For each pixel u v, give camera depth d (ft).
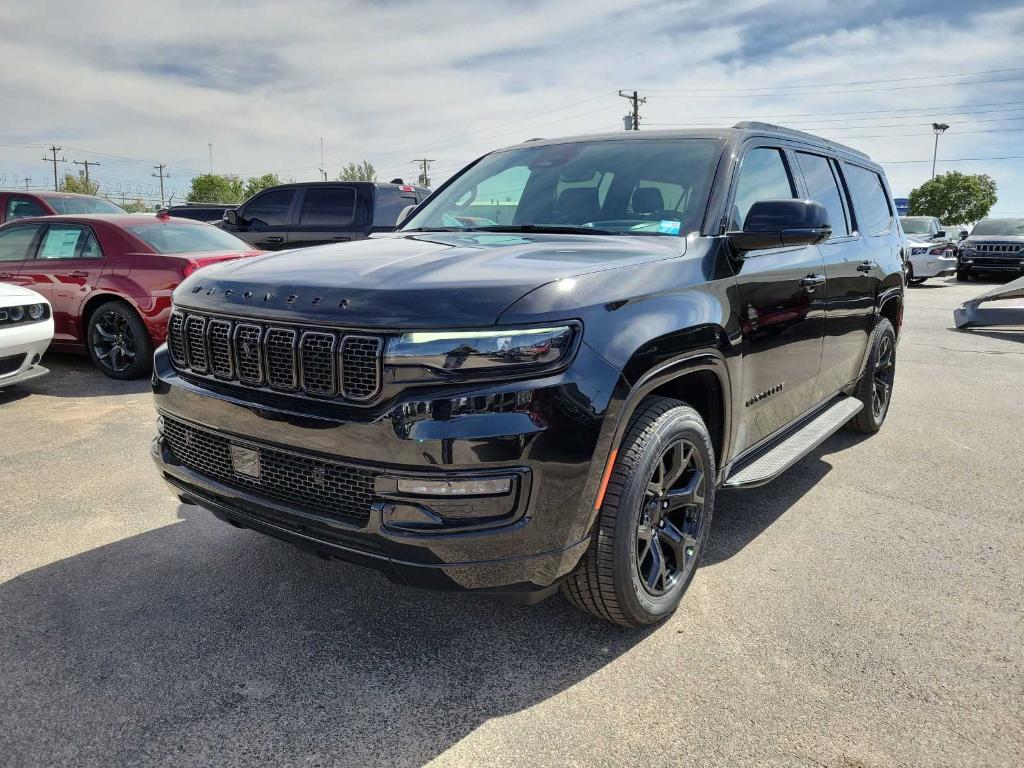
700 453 8.95
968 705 7.36
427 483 6.81
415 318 6.84
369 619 8.93
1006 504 12.79
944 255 61.82
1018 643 8.46
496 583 7.21
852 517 12.18
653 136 11.51
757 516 12.22
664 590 8.73
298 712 7.23
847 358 14.43
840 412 14.05
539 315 6.93
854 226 14.64
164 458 8.99
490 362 6.79
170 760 6.55
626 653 8.28
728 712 7.25
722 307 9.04
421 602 9.34
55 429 16.61
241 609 9.09
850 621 8.92
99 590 9.48
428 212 12.25
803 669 7.96
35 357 18.94
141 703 7.30
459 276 7.36
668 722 7.11
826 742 6.83
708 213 9.81
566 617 9.04
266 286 7.86
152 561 10.30
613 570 7.89
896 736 6.91
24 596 9.29
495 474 6.82
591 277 7.55
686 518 9.27
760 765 6.54
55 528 11.32
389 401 6.88
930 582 9.92
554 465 6.97
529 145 12.79
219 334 8.01
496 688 7.65
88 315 22.36
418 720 7.14
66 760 6.51
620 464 7.82
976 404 20.03
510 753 6.70
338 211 34.47
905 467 14.78
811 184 12.92
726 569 10.28
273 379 7.58
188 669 7.87
